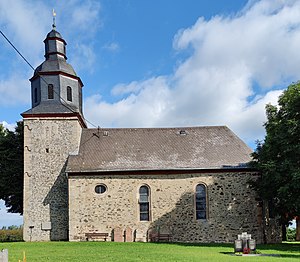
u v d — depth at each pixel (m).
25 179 30.67
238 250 20.91
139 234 29.33
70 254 19.98
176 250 22.31
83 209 29.39
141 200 29.88
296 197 25.03
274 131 27.38
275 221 30.14
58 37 33.41
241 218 29.81
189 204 29.86
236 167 30.20
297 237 37.56
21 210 37.88
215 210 29.84
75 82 33.16
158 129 34.25
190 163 30.44
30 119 31.50
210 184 30.12
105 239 29.12
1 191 35.81
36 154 31.09
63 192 30.64
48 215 30.28
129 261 17.03
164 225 29.53
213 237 29.56
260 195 28.67
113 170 29.72
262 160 27.61
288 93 27.22
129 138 33.00
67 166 29.97
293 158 25.61
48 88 32.25
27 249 22.78
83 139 32.66
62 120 31.58
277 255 20.08
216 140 33.00
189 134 33.69
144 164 30.27
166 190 29.98
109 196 29.66
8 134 37.00
